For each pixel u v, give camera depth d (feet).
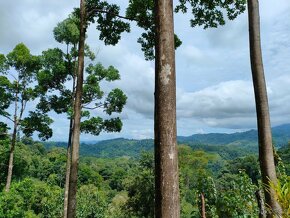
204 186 25.07
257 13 21.47
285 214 13.50
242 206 22.39
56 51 63.41
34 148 341.00
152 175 105.19
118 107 67.92
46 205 97.30
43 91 67.15
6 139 82.64
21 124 75.51
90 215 101.60
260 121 20.12
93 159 497.05
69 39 63.21
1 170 88.07
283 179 21.03
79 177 251.39
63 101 65.05
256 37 21.12
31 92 75.92
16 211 47.85
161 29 11.36
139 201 105.29
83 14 28.84
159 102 10.93
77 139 26.25
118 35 33.76
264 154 19.63
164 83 10.98
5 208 47.21
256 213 21.88
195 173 152.15
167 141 10.53
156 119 10.93
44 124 75.92
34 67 78.07
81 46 27.94
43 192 107.04
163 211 10.04
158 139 10.68
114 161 487.61
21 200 49.42
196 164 190.70
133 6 31.60
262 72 20.66
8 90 76.79
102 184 279.08
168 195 10.12
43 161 249.96
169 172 10.30
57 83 64.75
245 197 22.77
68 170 54.85
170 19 11.46
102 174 361.71
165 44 11.23
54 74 62.95
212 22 33.50
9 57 75.41
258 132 20.22
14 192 49.49
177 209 10.14
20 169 92.07
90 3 31.55
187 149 209.15
